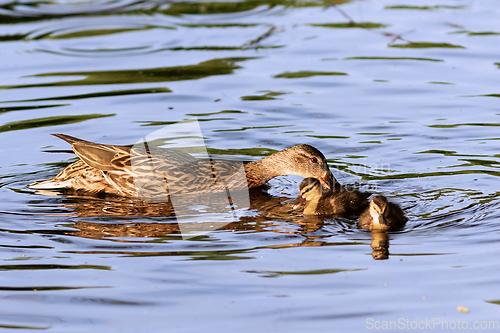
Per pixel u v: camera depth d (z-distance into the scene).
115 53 20.73
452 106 16.38
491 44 20.81
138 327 7.74
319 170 12.85
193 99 17.20
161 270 9.11
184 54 20.66
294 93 17.58
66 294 8.48
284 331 7.59
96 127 15.37
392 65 19.47
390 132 15.01
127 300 8.32
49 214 11.40
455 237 10.02
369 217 10.70
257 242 10.09
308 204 11.66
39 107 16.66
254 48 21.06
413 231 10.35
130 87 18.08
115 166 12.46
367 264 9.20
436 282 8.60
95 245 10.02
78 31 22.91
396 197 11.77
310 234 10.43
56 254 9.70
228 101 17.06
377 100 16.97
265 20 24.14
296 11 25.39
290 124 15.66
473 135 14.57
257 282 8.72
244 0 27.14
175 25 23.61
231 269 9.11
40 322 7.86
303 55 20.42
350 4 26.39
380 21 23.67
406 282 8.63
